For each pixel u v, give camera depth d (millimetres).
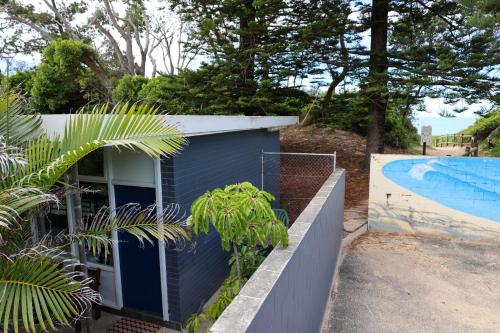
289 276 1858
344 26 10312
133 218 3086
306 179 9828
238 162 5992
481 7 8477
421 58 9680
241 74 10992
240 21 11055
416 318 3973
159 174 4090
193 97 11219
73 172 3084
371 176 7023
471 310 4148
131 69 20766
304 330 2410
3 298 1935
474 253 5926
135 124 2658
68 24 20734
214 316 2666
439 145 20031
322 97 12727
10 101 2826
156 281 4371
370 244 6367
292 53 10898
